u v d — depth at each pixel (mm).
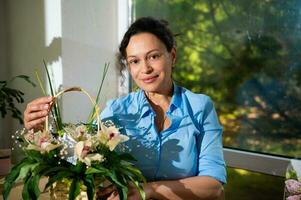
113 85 1885
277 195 1509
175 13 1771
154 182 986
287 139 1480
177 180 1006
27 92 1755
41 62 1676
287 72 1449
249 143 1588
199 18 1687
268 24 1479
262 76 1520
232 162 1601
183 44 1745
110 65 1856
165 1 1808
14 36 1781
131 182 882
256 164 1524
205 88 1702
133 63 1056
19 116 1652
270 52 1486
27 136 852
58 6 1570
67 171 797
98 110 886
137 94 1146
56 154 831
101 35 1802
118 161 848
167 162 1046
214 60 1658
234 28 1579
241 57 1573
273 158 1480
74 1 1629
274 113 1504
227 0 1589
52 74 1639
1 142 1829
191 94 1140
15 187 1248
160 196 967
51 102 911
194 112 1098
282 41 1449
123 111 1109
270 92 1504
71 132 841
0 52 1803
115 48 1881
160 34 1035
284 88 1464
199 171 1061
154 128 1067
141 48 1015
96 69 1787
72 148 835
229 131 1642
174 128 1067
